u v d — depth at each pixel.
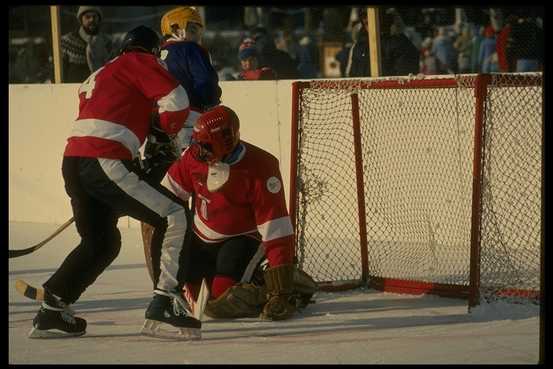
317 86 15.52
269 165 13.45
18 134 23.73
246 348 12.22
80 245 12.98
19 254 14.60
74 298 13.01
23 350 12.46
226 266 13.78
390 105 18.06
